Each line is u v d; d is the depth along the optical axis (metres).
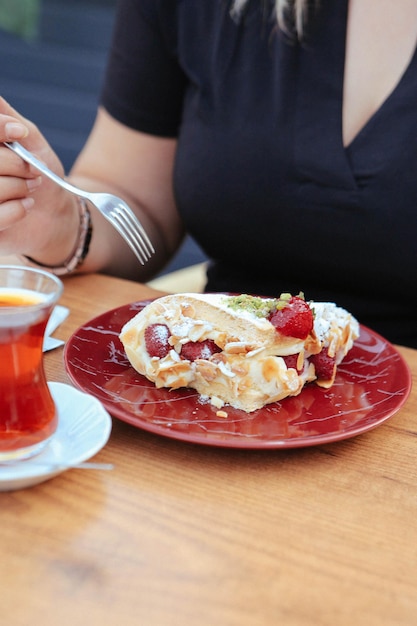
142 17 0.79
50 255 0.70
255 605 0.40
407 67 0.68
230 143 0.73
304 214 0.71
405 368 0.58
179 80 0.81
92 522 0.44
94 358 0.56
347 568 0.42
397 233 0.69
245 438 0.49
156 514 0.44
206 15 0.76
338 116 0.70
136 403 0.52
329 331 0.56
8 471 0.44
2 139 0.57
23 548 0.42
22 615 0.39
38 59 3.29
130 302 0.68
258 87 0.73
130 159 0.83
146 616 0.39
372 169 0.68
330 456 0.50
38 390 0.46
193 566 0.41
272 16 0.72
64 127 2.72
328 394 0.55
